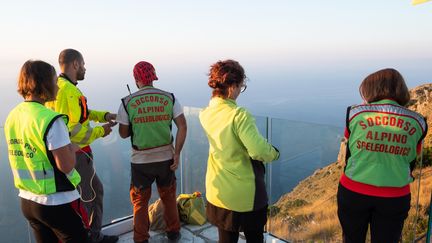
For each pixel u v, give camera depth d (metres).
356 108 1.96
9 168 2.83
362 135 1.89
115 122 2.90
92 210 2.86
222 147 2.05
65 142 1.79
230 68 2.02
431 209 2.25
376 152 1.86
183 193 4.12
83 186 2.73
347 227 2.06
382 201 1.87
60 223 1.89
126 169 3.38
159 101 2.77
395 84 1.88
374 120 1.86
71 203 1.91
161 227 3.45
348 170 1.99
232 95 2.07
